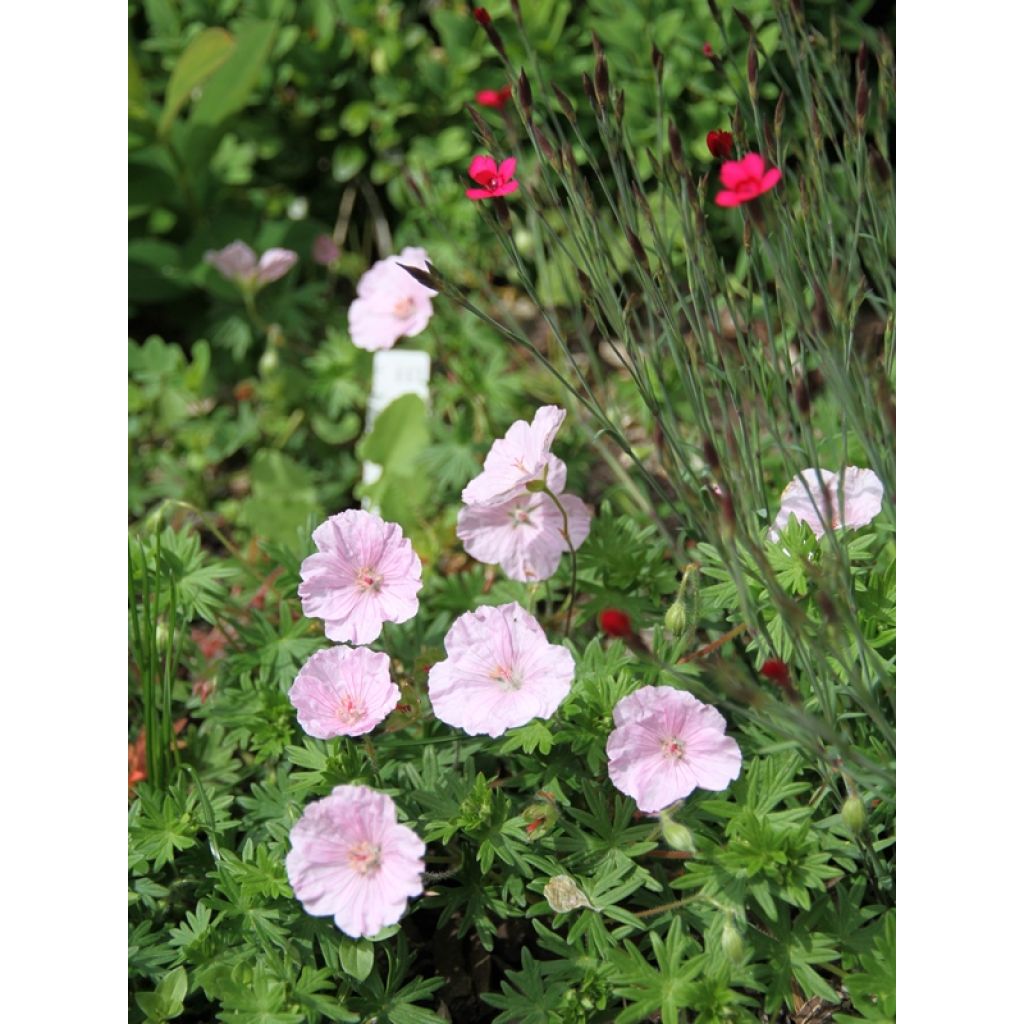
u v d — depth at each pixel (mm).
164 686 606
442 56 866
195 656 659
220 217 867
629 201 606
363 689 558
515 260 574
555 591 652
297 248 874
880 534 606
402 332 697
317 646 614
